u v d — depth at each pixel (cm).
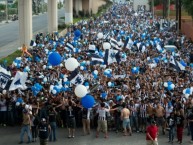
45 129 1841
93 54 3086
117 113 2186
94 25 7038
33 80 2652
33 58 3538
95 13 13012
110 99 2252
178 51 4131
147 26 7100
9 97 2306
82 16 12044
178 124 2003
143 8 14238
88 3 12538
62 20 10081
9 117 2305
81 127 2294
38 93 2305
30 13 5222
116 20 8512
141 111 2183
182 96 2262
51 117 2031
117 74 2878
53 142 2028
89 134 2161
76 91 1823
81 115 2247
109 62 2966
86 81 2459
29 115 2011
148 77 2822
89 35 5334
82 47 4147
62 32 6862
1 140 2062
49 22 6975
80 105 2238
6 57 4341
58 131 2214
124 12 12262
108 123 2217
